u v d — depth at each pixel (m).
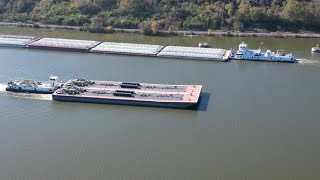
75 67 143.38
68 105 116.50
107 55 157.88
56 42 168.12
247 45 172.12
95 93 120.25
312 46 173.25
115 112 112.75
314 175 87.06
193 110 113.44
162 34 187.75
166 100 115.81
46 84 126.00
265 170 88.50
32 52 159.75
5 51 160.38
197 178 85.75
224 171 88.00
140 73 138.88
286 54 155.25
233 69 144.12
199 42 177.88
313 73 140.00
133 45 166.25
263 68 145.25
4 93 123.00
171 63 149.62
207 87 128.00
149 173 87.00
